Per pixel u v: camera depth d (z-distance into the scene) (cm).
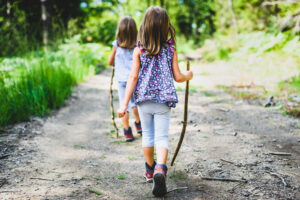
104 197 215
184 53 1706
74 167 268
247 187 227
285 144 320
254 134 355
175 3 2548
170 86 212
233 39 1230
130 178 248
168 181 241
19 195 213
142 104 220
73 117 438
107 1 1634
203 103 518
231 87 645
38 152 299
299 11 865
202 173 254
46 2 1003
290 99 490
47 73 541
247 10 1255
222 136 349
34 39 716
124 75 334
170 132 366
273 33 929
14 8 764
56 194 217
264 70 730
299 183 230
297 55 721
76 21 1001
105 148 319
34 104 438
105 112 470
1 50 682
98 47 952
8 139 329
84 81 721
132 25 330
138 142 339
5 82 460
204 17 2519
